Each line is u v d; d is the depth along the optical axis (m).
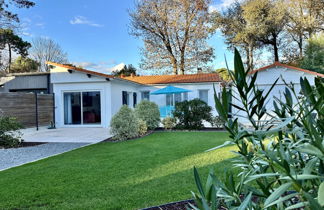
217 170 4.32
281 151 1.11
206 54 24.20
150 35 23.89
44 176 4.30
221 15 24.34
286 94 1.56
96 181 3.94
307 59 18.70
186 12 22.92
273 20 22.06
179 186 3.59
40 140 9.16
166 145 7.15
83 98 13.59
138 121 9.77
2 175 4.46
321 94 1.10
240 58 1.23
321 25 21.78
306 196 0.80
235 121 1.37
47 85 15.92
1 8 12.62
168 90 13.98
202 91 16.41
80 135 10.46
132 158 5.53
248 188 1.32
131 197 3.22
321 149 0.85
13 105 10.95
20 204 3.10
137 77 19.98
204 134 9.56
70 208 2.94
